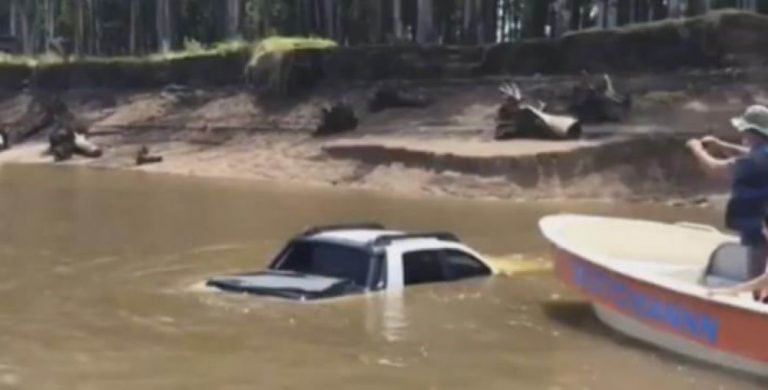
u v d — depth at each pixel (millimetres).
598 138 32031
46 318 11430
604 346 10445
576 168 29656
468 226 21156
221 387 8906
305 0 63750
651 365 9789
